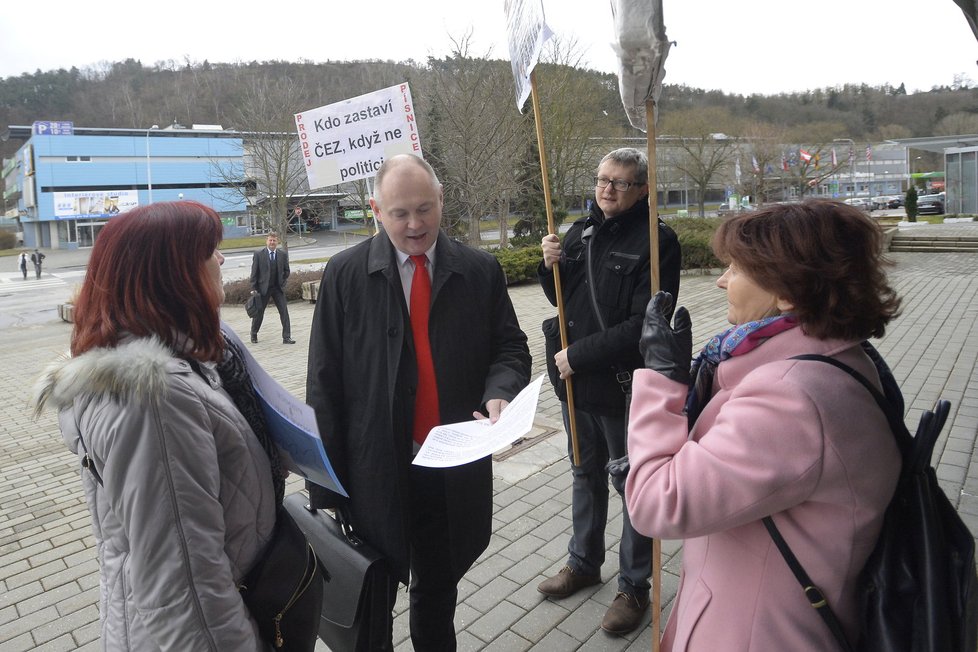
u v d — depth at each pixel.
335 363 1.99
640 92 1.48
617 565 3.10
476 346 2.06
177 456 1.16
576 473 2.80
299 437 1.39
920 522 1.10
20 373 9.20
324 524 1.95
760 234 1.18
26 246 62.44
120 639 1.21
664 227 2.49
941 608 1.03
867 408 1.11
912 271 14.45
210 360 1.36
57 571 3.41
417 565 2.10
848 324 1.13
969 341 7.54
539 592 2.89
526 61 2.13
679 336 1.32
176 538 1.15
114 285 1.26
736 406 1.15
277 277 10.05
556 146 23.22
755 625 1.16
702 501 1.13
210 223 1.36
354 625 1.78
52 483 4.67
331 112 5.52
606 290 2.50
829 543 1.11
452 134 17.53
